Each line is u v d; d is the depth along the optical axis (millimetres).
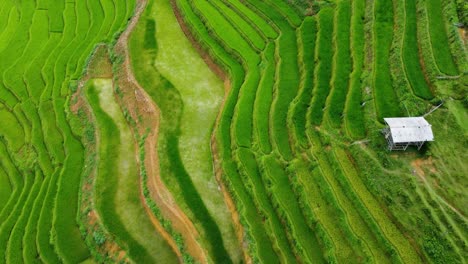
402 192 19891
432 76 22797
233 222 22484
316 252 19844
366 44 26188
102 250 23750
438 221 18781
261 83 26969
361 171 21219
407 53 24203
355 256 19141
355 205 20375
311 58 27094
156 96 28031
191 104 27594
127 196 25375
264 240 21016
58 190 27031
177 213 22969
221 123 25734
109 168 26797
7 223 27094
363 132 22391
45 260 24484
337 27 27719
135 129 27906
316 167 21984
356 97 23766
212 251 21578
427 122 20703
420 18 25562
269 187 22328
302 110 24547
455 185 19516
